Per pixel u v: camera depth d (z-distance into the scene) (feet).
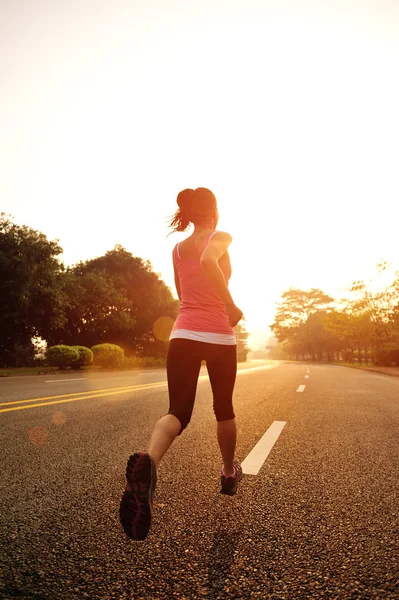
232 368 7.54
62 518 7.28
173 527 6.98
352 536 6.68
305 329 299.99
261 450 12.72
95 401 24.26
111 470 10.23
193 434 14.90
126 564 5.71
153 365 116.47
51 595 4.95
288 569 5.61
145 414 19.26
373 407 23.12
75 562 5.74
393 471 10.53
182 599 4.90
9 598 4.86
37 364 104.22
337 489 9.09
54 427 15.80
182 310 7.48
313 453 12.40
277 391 32.42
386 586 5.21
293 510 7.82
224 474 8.05
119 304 133.39
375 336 138.82
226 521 7.27
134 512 5.46
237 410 21.68
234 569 5.60
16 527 6.88
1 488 8.84
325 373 68.85
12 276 86.74
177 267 7.76
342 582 5.30
